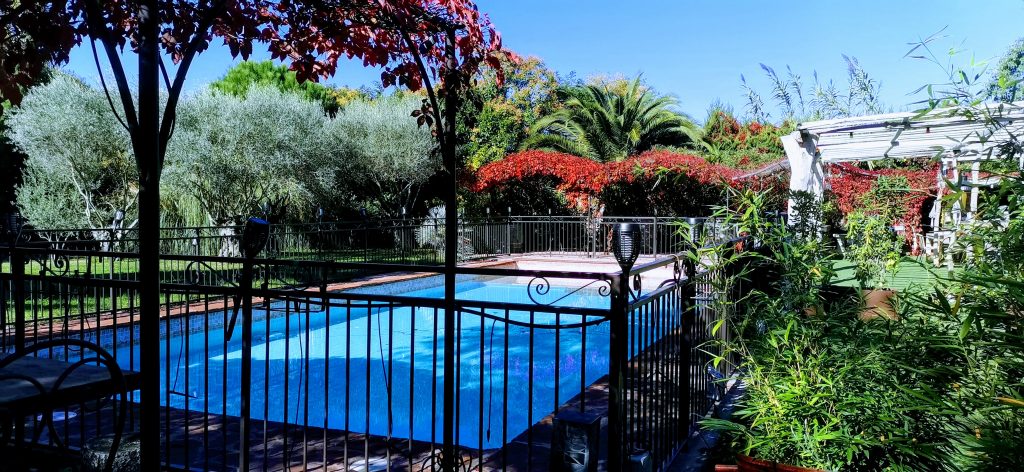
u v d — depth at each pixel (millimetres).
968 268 2656
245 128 13227
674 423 3365
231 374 6492
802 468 2465
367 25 3350
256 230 2814
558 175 16453
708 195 16203
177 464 3166
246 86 24469
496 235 16172
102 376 2039
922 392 2330
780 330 2643
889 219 7047
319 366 6984
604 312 2480
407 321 9938
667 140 23500
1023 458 1930
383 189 18531
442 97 3172
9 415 1738
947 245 3268
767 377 2717
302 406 5496
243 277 2828
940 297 2195
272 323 9086
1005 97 2795
